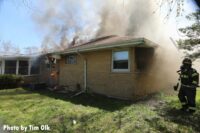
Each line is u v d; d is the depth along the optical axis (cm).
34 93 1311
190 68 686
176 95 955
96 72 1188
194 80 667
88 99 1010
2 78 1595
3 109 832
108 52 1102
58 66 1617
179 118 592
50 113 715
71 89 1402
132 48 963
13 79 1652
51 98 1080
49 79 1756
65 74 1509
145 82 1010
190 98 661
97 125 570
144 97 952
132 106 762
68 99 1031
